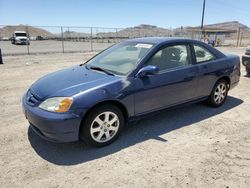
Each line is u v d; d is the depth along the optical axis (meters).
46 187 2.81
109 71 4.05
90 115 3.45
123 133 4.12
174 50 4.44
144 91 3.90
